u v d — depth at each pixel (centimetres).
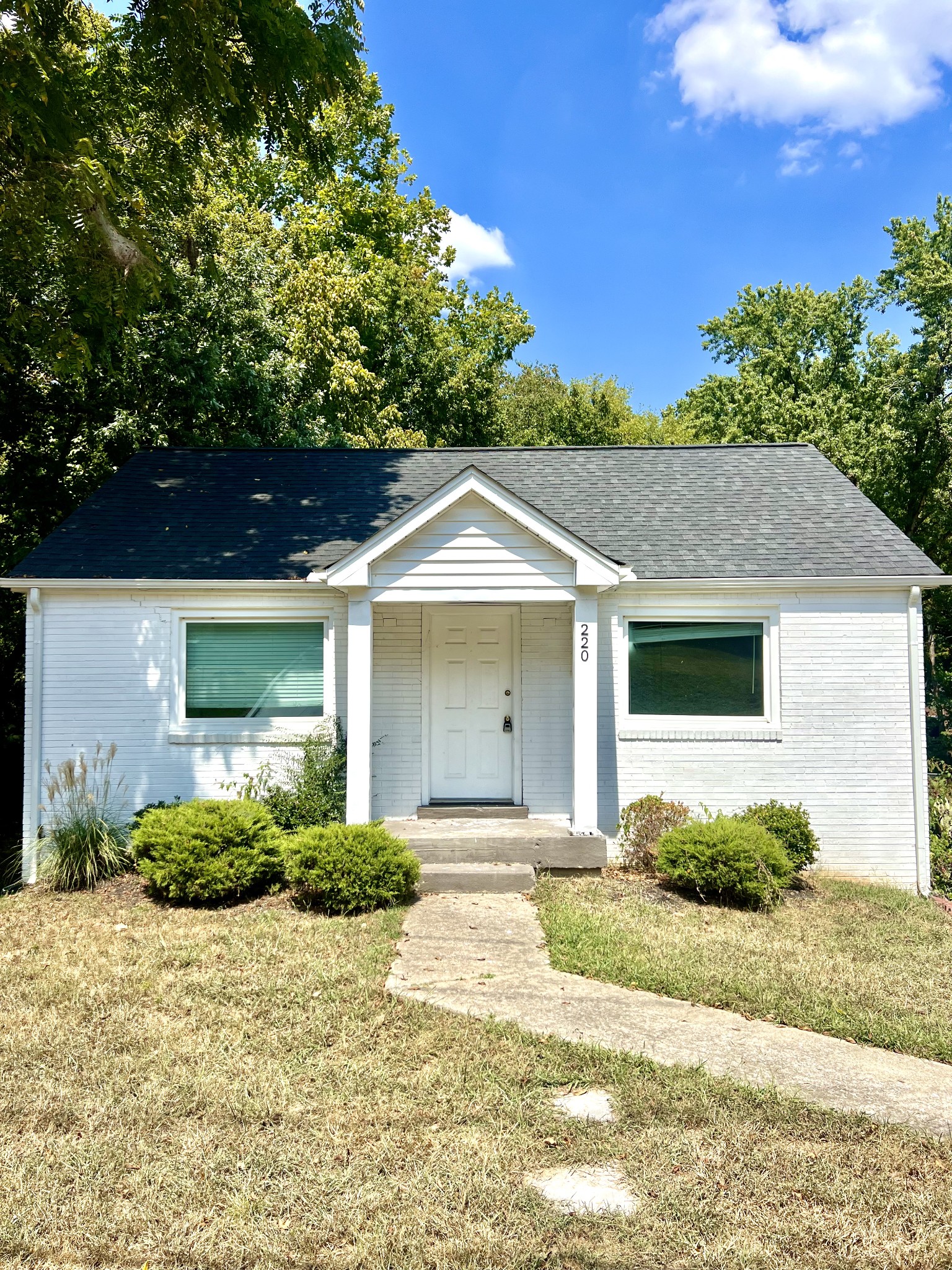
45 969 623
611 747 980
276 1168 372
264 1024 522
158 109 1070
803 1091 447
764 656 993
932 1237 330
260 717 998
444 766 1045
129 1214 341
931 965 664
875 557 990
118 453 1505
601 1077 458
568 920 742
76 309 1164
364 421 2016
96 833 892
